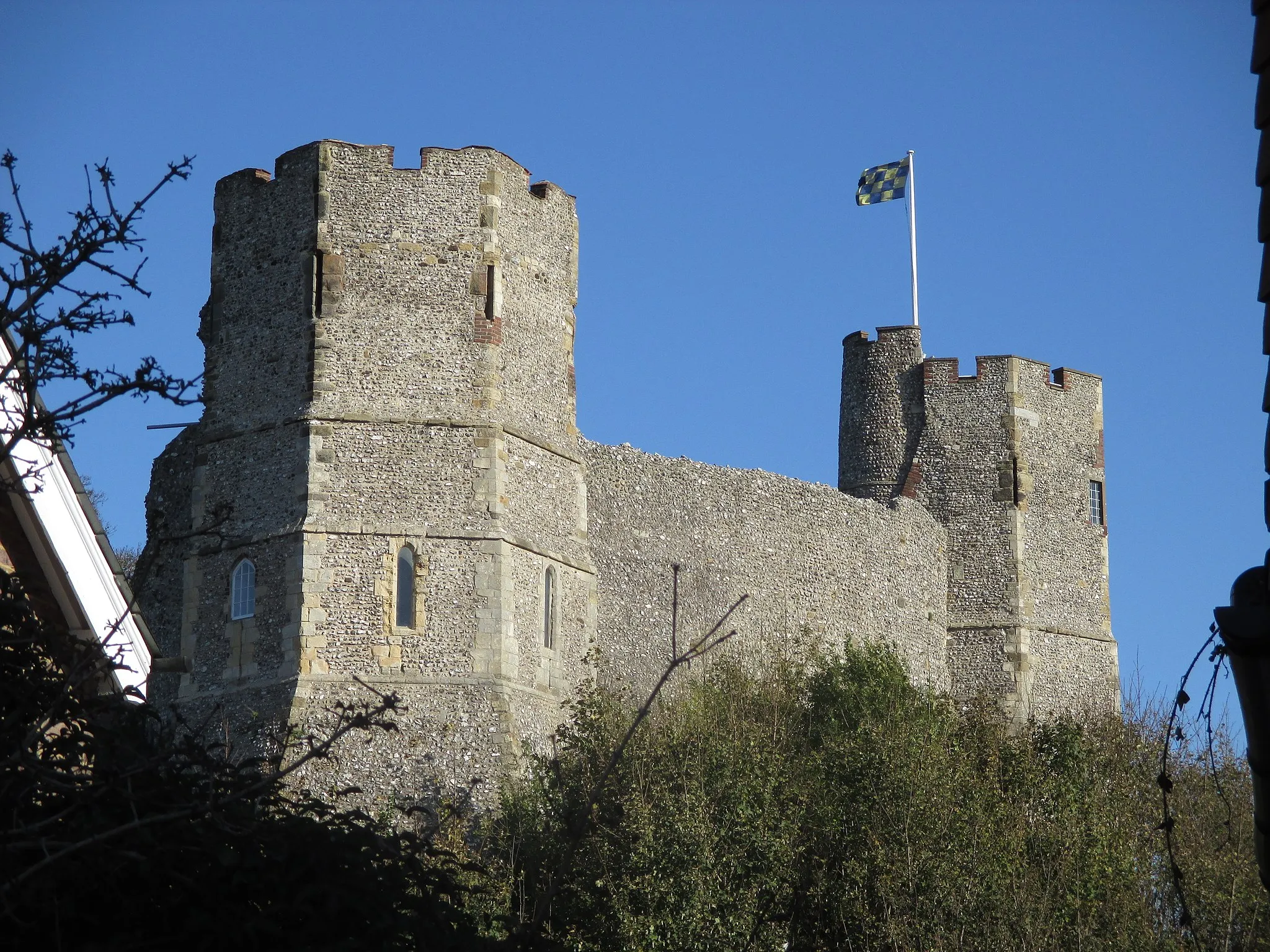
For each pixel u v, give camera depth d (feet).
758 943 104.68
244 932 40.29
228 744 45.29
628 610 138.72
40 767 38.22
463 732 119.96
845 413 180.34
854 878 111.34
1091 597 177.88
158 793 40.52
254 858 40.60
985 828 116.47
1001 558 173.17
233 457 127.24
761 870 107.76
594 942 97.55
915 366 178.09
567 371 134.31
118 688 55.06
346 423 124.57
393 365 126.21
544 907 43.37
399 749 118.52
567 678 128.98
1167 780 41.45
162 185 40.50
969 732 139.64
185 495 130.93
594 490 138.21
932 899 110.73
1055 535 176.35
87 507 54.54
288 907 40.86
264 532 124.06
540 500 129.29
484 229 128.77
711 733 117.19
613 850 104.68
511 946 42.86
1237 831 120.88
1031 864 119.14
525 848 104.12
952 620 172.45
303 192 128.57
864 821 115.75
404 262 127.65
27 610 43.37
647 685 138.21
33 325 39.42
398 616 122.11
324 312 126.31
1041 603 173.88
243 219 131.13
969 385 176.24
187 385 40.01
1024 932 110.52
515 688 122.93
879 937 109.40
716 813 109.50
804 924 111.45
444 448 125.29
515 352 129.29
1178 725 45.06
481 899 62.80
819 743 130.21
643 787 110.63
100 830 38.88
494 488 125.18
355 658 120.88
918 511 169.27
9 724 39.81
